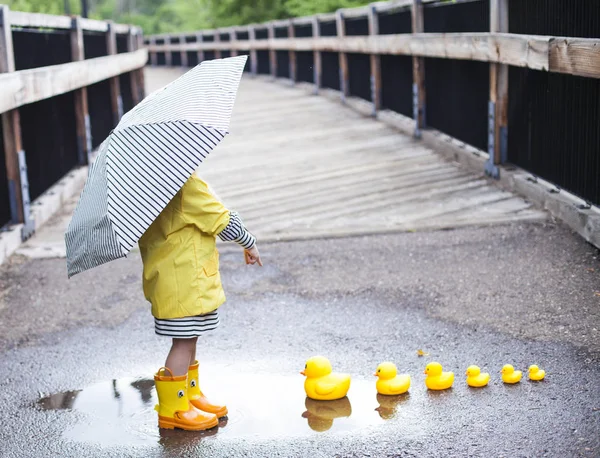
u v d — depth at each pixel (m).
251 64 21.33
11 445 3.52
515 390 3.72
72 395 4.03
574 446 3.16
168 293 3.43
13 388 4.15
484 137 8.20
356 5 19.88
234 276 5.79
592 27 5.47
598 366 3.90
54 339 4.82
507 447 3.19
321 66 15.49
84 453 3.39
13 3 18.53
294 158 9.78
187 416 3.53
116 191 3.26
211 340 4.64
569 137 6.28
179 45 27.47
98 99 10.78
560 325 4.46
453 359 4.14
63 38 8.76
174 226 3.43
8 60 6.25
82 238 3.32
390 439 3.33
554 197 6.48
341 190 8.04
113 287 5.70
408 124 10.59
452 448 3.21
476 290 5.13
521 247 5.86
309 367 3.79
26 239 6.83
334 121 12.20
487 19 7.74
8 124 6.64
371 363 4.18
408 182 8.11
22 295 5.61
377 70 11.96
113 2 43.97
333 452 3.26
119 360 4.46
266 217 7.28
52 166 8.32
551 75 6.55
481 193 7.42
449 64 9.16
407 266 5.71
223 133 3.34
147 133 3.33
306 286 5.48
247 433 3.48
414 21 9.79
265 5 28.11
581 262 5.44
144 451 3.38
